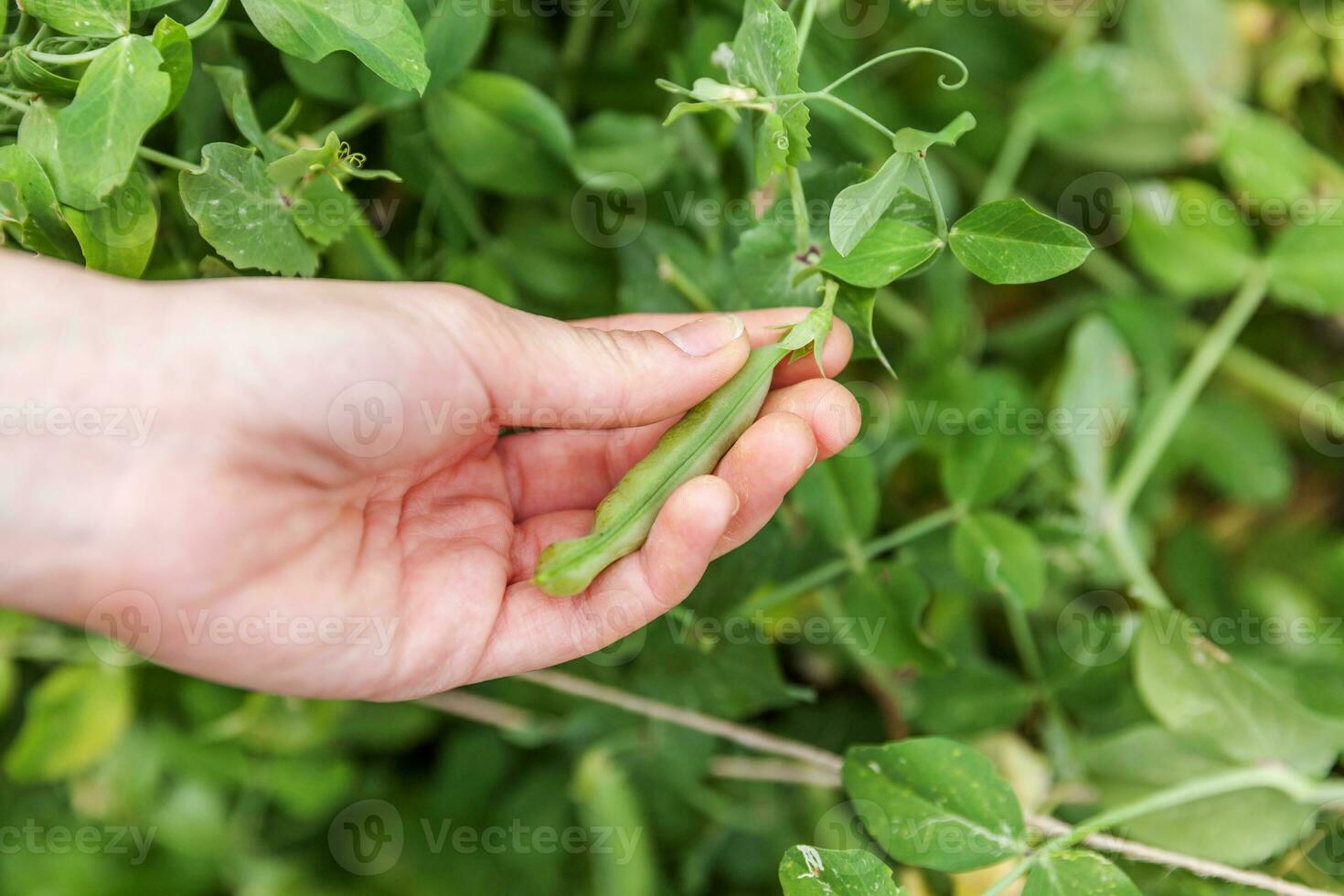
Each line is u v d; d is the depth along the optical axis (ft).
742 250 1.51
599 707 1.75
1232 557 1.95
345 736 1.88
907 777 1.53
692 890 1.85
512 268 1.74
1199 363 1.77
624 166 1.68
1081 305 1.86
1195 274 1.78
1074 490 1.78
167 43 1.42
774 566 1.66
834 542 1.65
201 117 1.54
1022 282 1.42
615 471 1.60
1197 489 1.97
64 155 1.40
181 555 1.42
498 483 1.59
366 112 1.60
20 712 1.94
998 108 1.87
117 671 1.79
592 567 1.44
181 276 1.58
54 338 1.40
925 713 1.76
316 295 1.43
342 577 1.48
